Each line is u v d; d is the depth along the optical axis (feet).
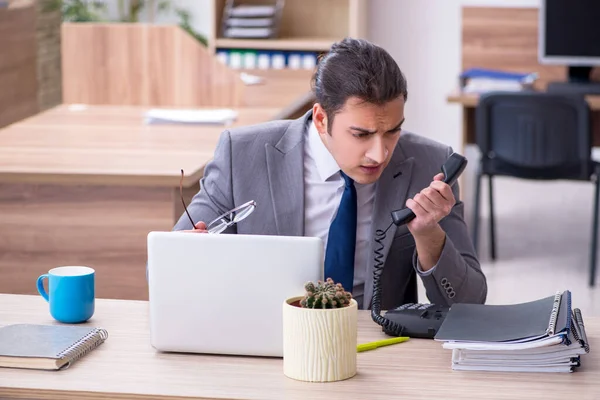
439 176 7.27
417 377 6.12
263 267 6.37
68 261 11.44
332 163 8.09
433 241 7.41
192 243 6.41
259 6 22.89
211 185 8.32
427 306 7.11
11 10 21.56
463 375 6.15
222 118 14.23
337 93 6.93
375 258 7.95
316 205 8.19
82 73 16.93
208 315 6.47
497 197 23.82
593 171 17.01
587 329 7.11
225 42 22.41
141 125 14.20
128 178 10.85
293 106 16.35
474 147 24.22
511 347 6.14
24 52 22.45
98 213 11.32
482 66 21.22
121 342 6.79
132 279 11.39
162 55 16.60
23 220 11.43
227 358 6.49
